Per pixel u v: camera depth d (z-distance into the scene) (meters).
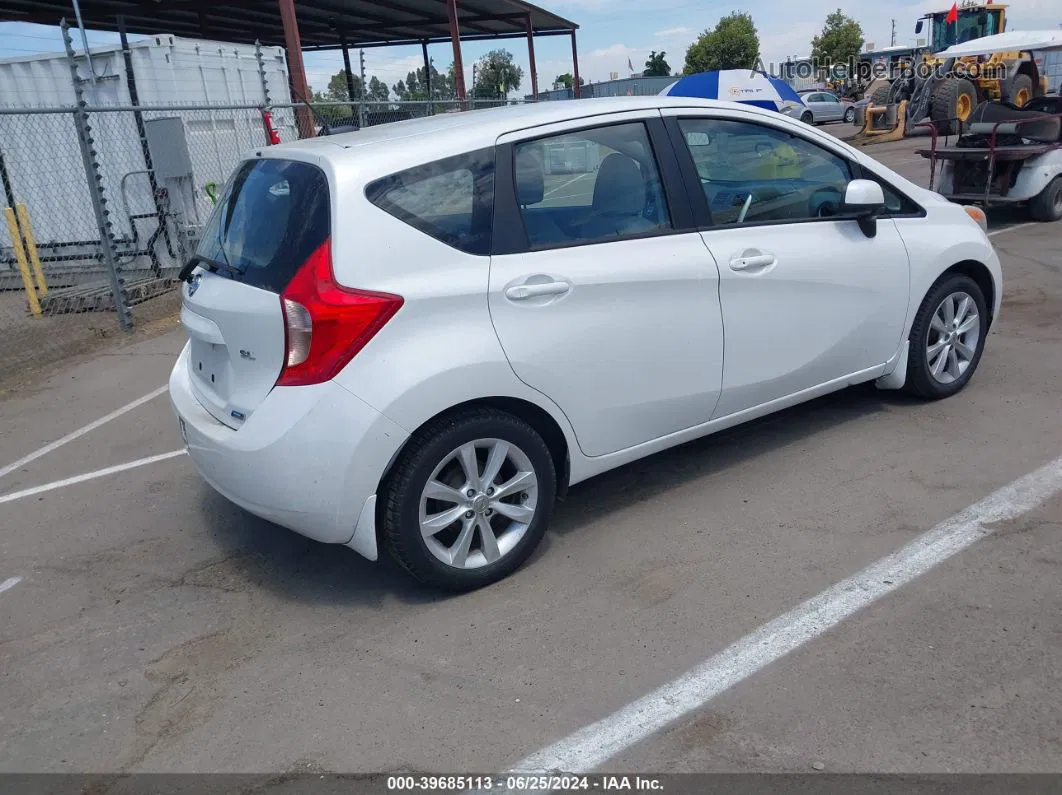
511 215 3.54
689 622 3.27
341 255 3.21
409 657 3.20
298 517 3.32
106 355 8.14
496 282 3.42
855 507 4.01
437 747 2.74
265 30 19.97
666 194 3.95
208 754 2.79
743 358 4.16
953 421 4.87
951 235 4.96
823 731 2.67
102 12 15.62
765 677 2.93
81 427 6.16
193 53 10.69
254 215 3.62
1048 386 5.29
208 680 3.18
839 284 4.44
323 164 3.36
